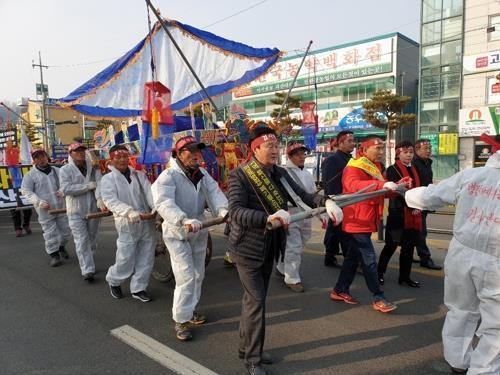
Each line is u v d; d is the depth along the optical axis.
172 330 3.88
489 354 2.64
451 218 9.30
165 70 6.89
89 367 3.23
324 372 3.10
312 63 34.59
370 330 3.77
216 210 3.84
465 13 23.83
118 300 4.67
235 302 4.56
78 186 5.29
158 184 3.60
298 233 4.82
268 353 3.39
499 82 22.66
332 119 34.09
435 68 25.50
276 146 2.91
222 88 7.12
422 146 5.42
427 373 3.05
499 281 2.56
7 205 8.48
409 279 4.88
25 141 11.06
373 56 31.81
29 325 4.02
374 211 4.05
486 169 2.68
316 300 4.54
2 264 6.29
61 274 5.73
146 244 4.62
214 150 5.33
